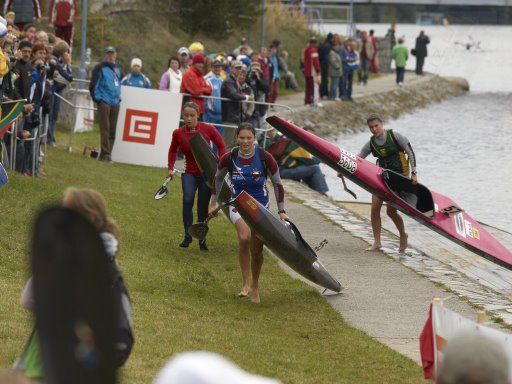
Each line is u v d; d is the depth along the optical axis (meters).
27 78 46.19
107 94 60.44
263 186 33.97
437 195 45.56
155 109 62.75
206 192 40.69
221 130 64.88
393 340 30.11
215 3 117.69
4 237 35.47
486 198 75.00
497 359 9.94
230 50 121.69
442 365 10.26
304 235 46.66
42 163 49.56
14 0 73.81
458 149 103.81
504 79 199.25
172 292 33.59
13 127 45.31
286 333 30.27
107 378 8.93
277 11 143.62
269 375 24.08
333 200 58.69
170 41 111.94
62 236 9.02
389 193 43.09
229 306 33.00
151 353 24.12
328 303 34.16
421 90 151.62
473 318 32.72
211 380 8.88
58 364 8.87
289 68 130.88
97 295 8.99
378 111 124.56
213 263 39.19
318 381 24.17
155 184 55.03
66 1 78.31
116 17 106.38
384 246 45.25
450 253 48.19
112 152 62.59
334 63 111.62
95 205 15.12
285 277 37.75
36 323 9.02
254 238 33.22
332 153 43.78
